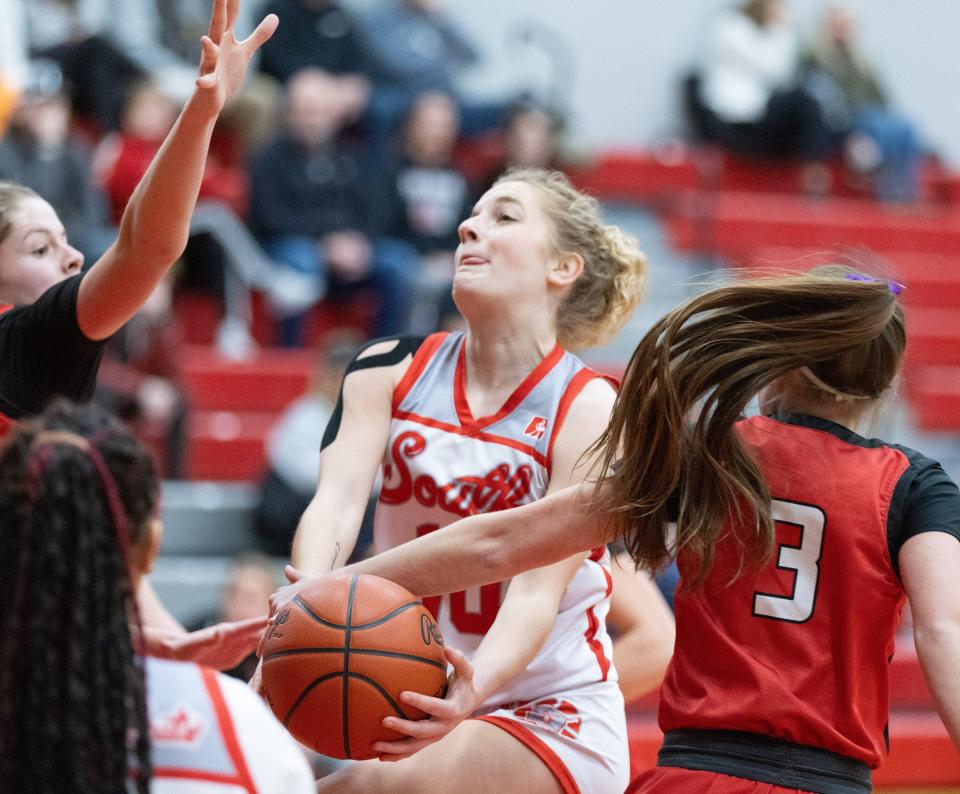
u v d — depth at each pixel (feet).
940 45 85.30
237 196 64.08
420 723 16.35
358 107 67.00
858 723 16.55
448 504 20.06
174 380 49.52
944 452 62.54
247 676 28.94
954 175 81.15
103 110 64.75
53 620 12.46
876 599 16.79
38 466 12.82
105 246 51.75
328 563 19.27
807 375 17.95
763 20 78.18
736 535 16.94
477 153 70.95
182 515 48.78
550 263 20.93
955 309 70.23
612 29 81.10
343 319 60.85
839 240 72.23
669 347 16.75
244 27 70.38
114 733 12.41
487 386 20.65
